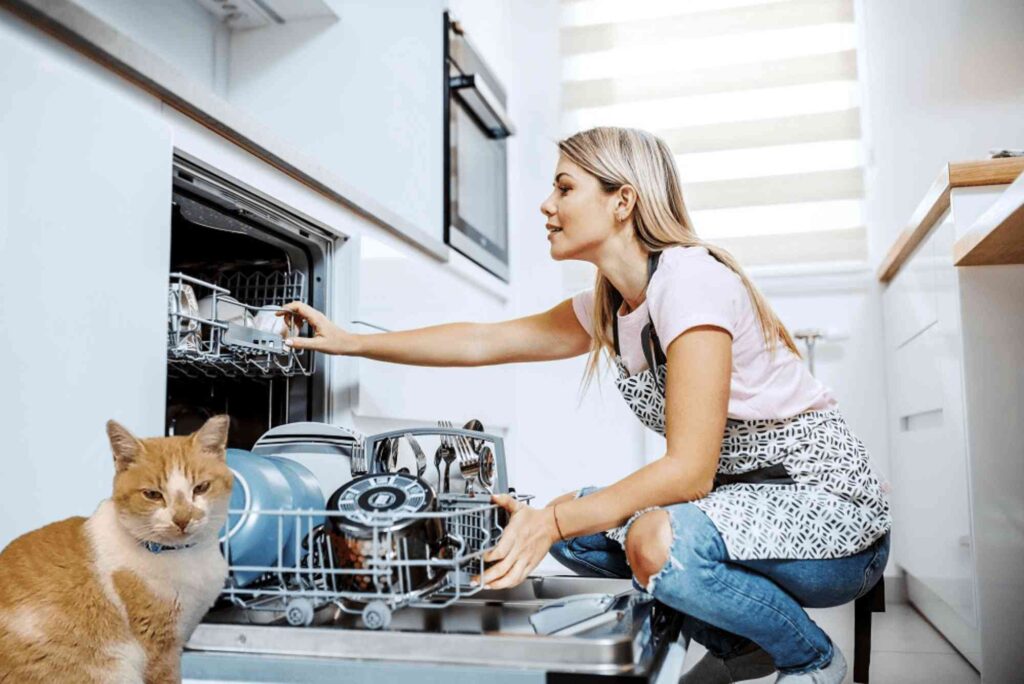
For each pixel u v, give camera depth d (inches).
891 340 97.2
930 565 78.2
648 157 46.4
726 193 110.6
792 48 110.3
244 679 33.1
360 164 82.7
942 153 103.5
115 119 39.9
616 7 116.3
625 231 46.5
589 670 30.3
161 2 77.6
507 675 30.7
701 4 113.6
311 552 33.9
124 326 40.2
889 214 105.3
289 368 54.9
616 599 39.5
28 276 35.0
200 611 32.5
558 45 118.1
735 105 111.5
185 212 51.8
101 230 38.9
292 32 85.8
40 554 30.2
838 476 43.1
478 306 96.8
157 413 42.2
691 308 40.2
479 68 101.4
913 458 85.5
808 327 104.3
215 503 32.2
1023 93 101.3
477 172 100.0
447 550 36.5
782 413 43.4
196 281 44.6
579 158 46.6
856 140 107.9
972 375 62.2
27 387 34.8
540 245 117.0
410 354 55.2
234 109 48.0
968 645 67.2
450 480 53.6
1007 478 60.9
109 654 30.3
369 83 83.1
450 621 38.0
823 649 40.8
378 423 65.9
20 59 35.0
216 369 55.2
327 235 61.4
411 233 72.4
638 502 37.4
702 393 38.9
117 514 30.9
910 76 105.3
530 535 36.7
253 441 59.7
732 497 40.8
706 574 37.6
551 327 57.3
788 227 108.8
